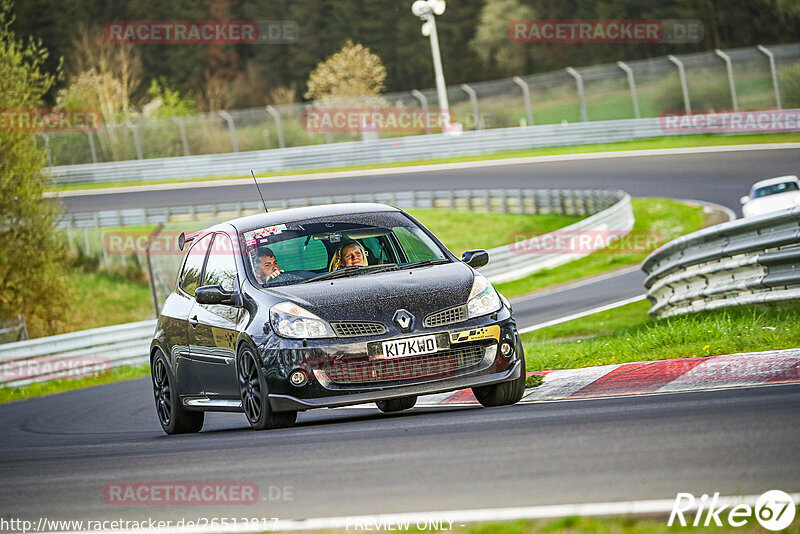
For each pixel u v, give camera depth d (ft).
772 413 63.67
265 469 64.54
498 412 81.30
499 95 629.51
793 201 277.44
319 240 95.25
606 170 463.42
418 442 68.08
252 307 89.30
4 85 378.73
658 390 85.30
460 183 476.54
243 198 500.33
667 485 48.26
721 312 133.08
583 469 53.72
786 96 538.06
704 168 433.48
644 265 170.19
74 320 411.75
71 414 158.20
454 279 88.53
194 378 100.22
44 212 388.98
